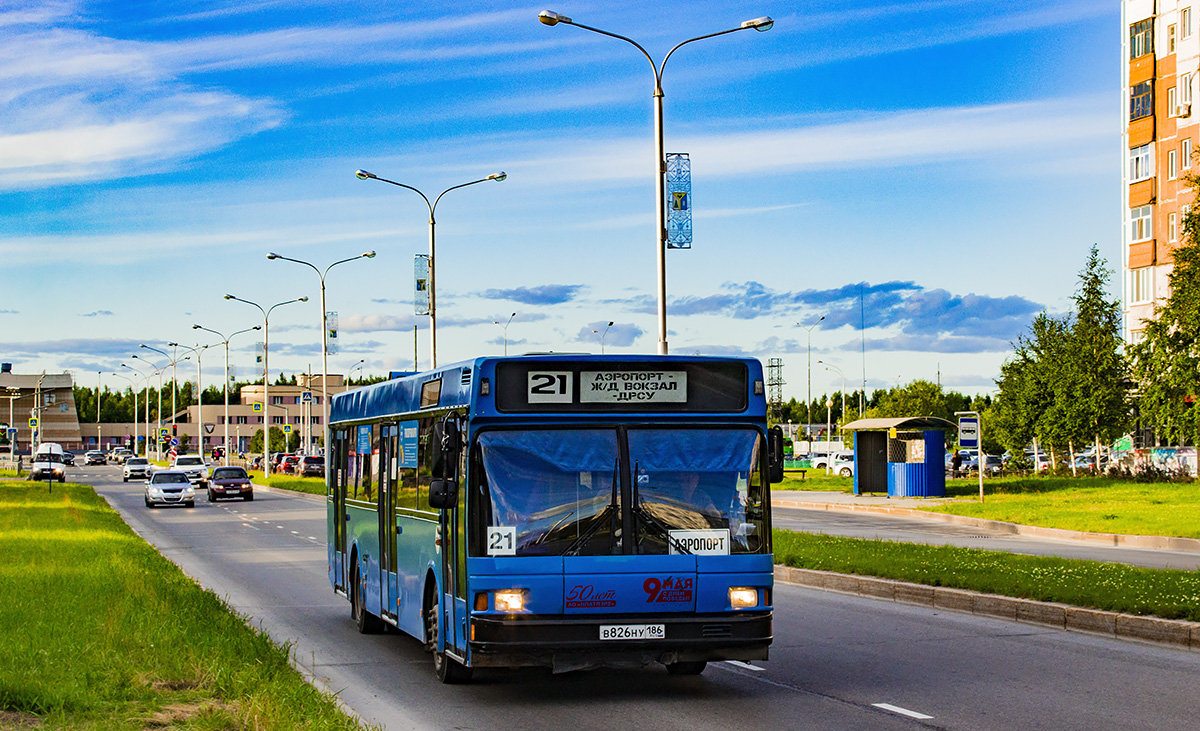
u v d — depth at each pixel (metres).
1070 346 50.16
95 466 135.25
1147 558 21.25
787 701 9.63
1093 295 50.31
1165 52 59.06
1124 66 61.50
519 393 9.51
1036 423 51.56
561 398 9.55
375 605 13.15
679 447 9.59
